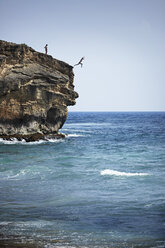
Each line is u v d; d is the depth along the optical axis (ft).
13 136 162.09
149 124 383.65
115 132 247.91
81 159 115.24
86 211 59.82
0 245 44.91
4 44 158.30
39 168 97.25
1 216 56.95
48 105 170.09
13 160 110.93
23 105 160.56
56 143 164.25
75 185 78.07
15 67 159.53
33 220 55.31
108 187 76.13
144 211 59.47
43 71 167.73
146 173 91.35
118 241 47.21
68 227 52.39
